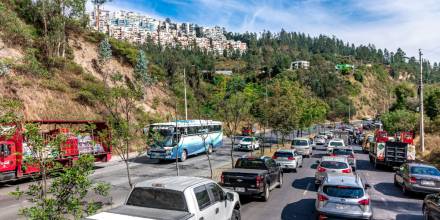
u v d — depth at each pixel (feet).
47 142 23.81
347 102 549.13
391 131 181.98
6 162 60.54
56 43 152.66
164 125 100.22
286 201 51.75
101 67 175.42
